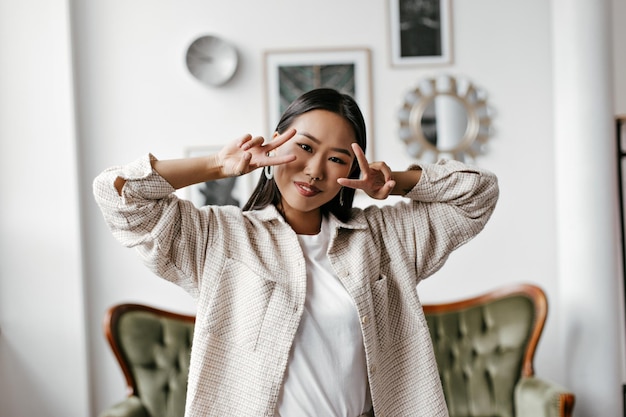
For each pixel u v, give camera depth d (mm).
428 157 3867
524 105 3889
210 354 1436
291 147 1443
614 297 3572
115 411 3008
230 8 3838
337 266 1505
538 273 3873
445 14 3887
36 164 3672
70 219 3676
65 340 3682
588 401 3541
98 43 3803
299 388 1425
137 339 3281
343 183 1424
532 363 3354
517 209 3883
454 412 3379
